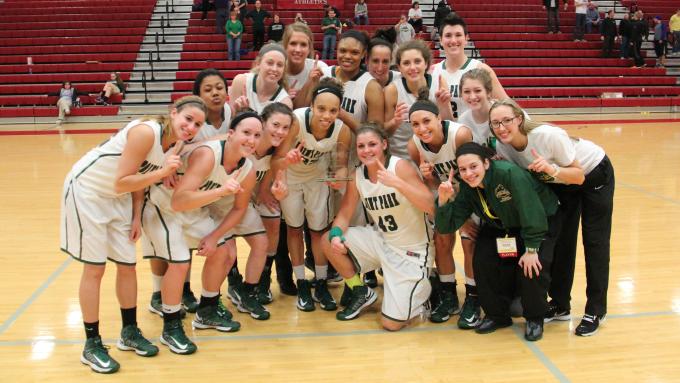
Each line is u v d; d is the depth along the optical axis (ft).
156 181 9.39
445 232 10.94
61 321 11.77
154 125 9.50
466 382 9.39
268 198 12.19
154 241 10.45
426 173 10.90
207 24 54.54
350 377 9.60
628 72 51.06
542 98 48.60
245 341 11.00
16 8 55.67
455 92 12.78
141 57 51.26
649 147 31.58
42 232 17.84
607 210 10.89
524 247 10.78
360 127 11.23
